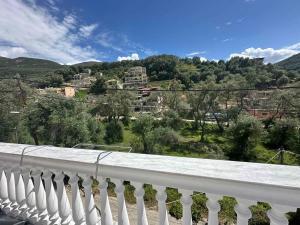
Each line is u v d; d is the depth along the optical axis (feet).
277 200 2.41
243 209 2.72
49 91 70.38
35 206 4.79
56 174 4.21
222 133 100.17
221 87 102.94
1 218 4.97
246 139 83.92
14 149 4.80
